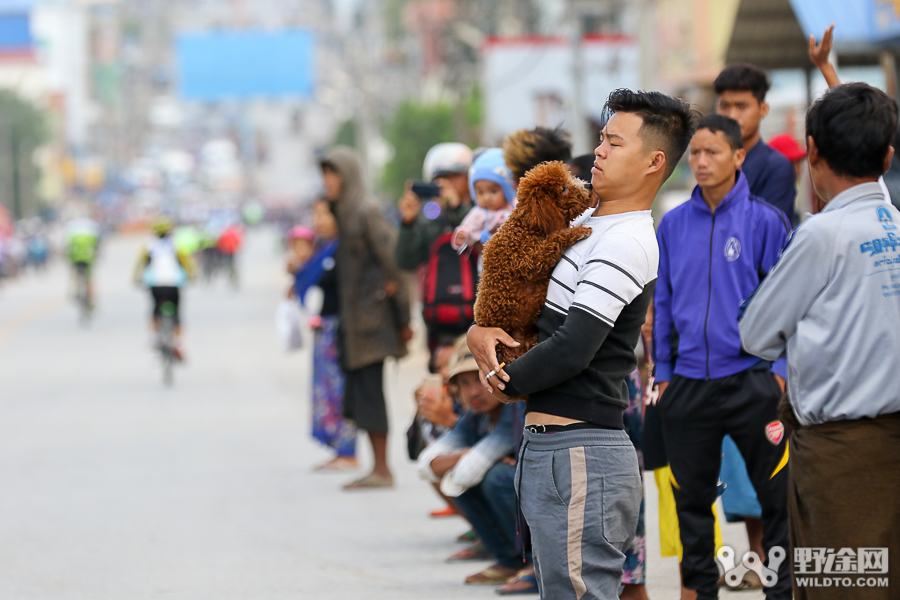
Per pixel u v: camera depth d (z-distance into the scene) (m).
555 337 9.92
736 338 13.57
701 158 13.84
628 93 10.34
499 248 10.35
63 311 79.81
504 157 16.03
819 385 10.24
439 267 20.41
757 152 15.70
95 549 19.45
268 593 16.52
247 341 59.16
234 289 98.44
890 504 10.04
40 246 134.38
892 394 9.95
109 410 37.47
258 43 188.75
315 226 26.11
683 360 13.84
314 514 22.05
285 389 42.50
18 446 30.64
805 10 29.14
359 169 24.41
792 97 36.56
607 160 10.30
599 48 81.00
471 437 17.80
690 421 13.76
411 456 20.48
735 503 15.14
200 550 19.31
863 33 28.16
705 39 52.84
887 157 10.32
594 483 10.17
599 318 9.84
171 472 26.72
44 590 16.97
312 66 188.12
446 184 20.91
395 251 22.30
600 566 10.26
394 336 24.16
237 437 32.00
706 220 13.92
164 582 17.28
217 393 41.50
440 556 18.70
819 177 10.57
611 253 10.00
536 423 10.36
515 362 10.11
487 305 10.36
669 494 14.89
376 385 24.28
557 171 10.34
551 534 10.24
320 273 26.09
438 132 111.06
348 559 18.53
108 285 105.62
